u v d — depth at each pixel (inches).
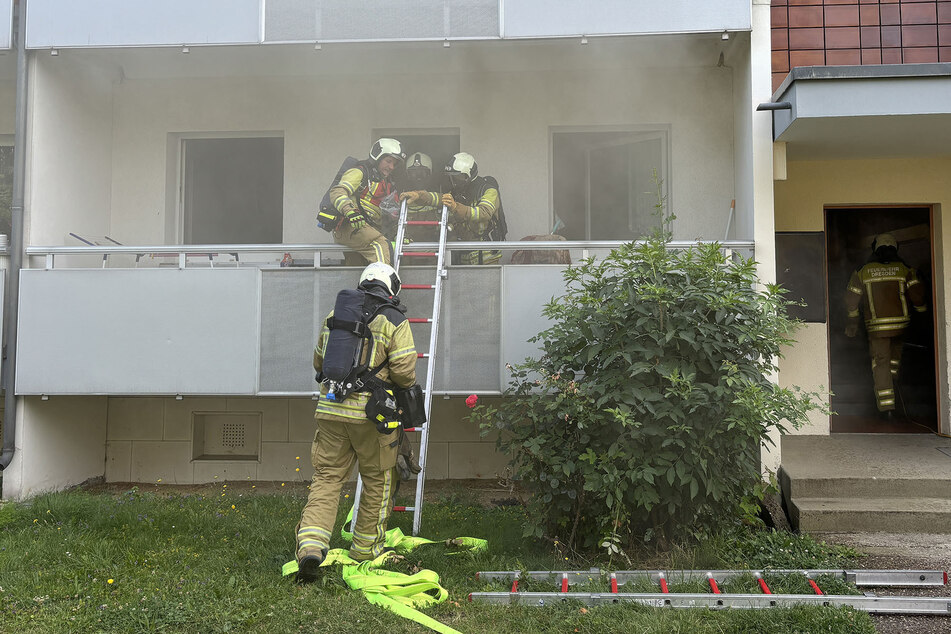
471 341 216.2
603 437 165.5
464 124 276.7
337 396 146.9
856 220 279.9
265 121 281.4
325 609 132.7
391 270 164.4
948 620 132.3
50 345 223.6
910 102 197.8
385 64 263.7
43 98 237.5
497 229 241.0
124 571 153.9
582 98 272.7
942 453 230.5
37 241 233.5
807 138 227.5
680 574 149.7
